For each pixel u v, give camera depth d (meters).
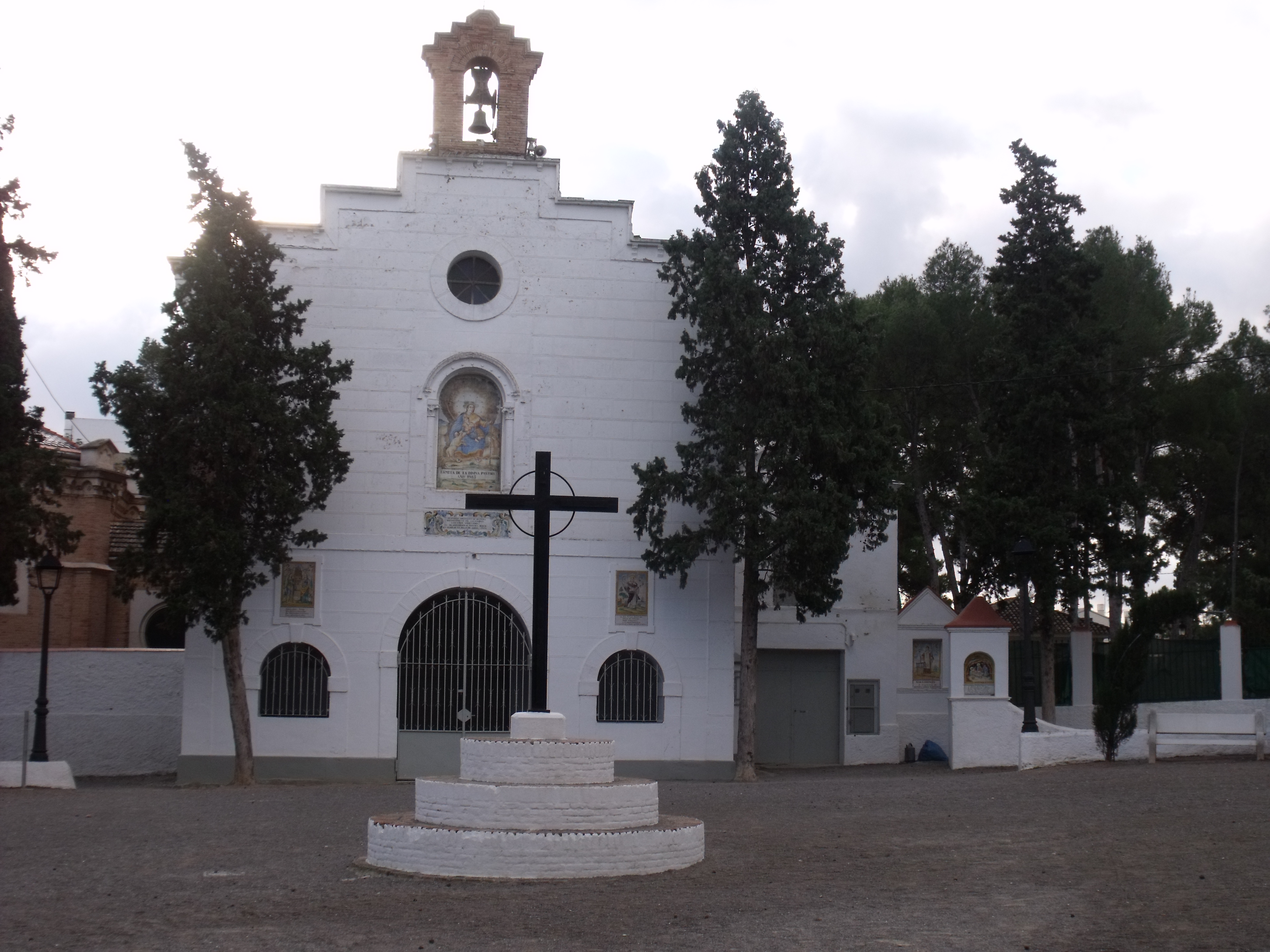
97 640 39.75
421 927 11.31
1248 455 45.00
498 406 29.92
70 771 25.53
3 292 27.42
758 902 12.52
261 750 28.39
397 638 28.89
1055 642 37.62
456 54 31.22
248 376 26.97
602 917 11.75
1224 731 25.77
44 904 12.30
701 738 29.31
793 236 28.98
